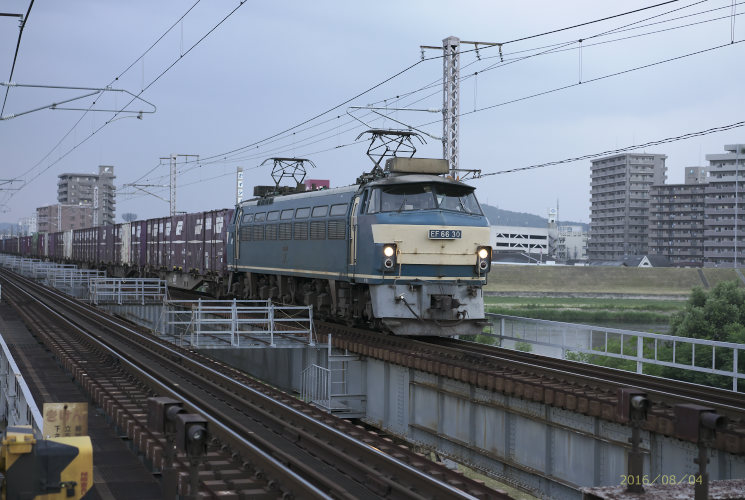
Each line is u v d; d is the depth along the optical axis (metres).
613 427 11.82
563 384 13.66
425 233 19.27
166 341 24.38
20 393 12.16
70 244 75.94
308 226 23.25
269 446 11.45
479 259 19.86
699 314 46.62
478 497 9.03
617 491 7.11
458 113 28.03
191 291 42.66
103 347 19.39
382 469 10.47
